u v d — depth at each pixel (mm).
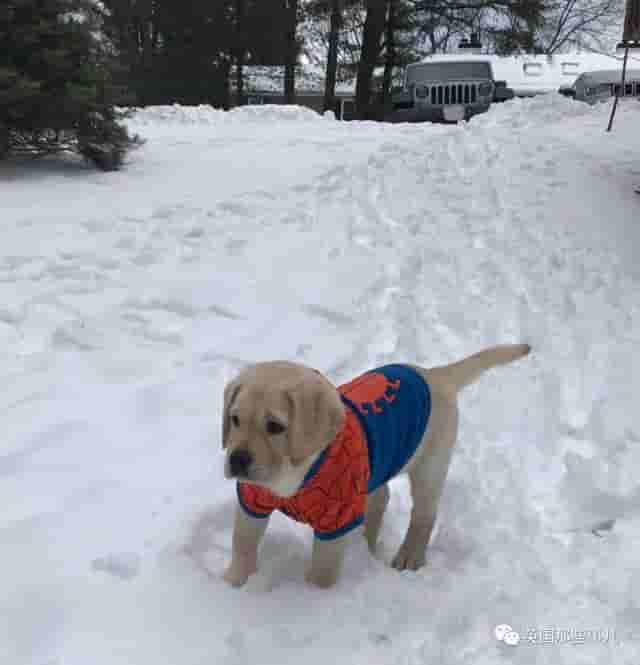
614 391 2377
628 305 3041
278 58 15891
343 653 1370
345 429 1450
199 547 1652
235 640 1376
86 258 3500
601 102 8562
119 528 1655
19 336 2648
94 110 5395
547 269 3492
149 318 2854
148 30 15641
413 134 7918
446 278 3441
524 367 2609
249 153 6566
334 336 2785
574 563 1646
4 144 5297
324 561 1498
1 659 1299
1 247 3586
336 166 5613
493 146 5676
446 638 1433
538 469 2043
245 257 3602
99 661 1316
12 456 1891
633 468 1940
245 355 2580
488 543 1722
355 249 3742
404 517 1883
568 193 4504
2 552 1542
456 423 1729
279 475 1336
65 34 5227
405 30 14602
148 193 4922
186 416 2170
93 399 2227
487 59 11383
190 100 15633
